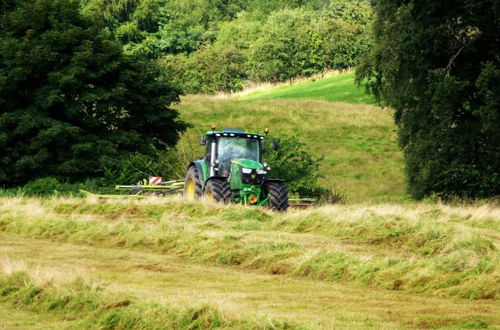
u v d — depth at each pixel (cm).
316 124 16288
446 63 9769
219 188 6650
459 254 3569
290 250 4019
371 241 4778
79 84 10244
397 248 4597
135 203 6438
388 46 10006
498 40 9462
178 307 2658
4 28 10912
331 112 17212
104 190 8831
